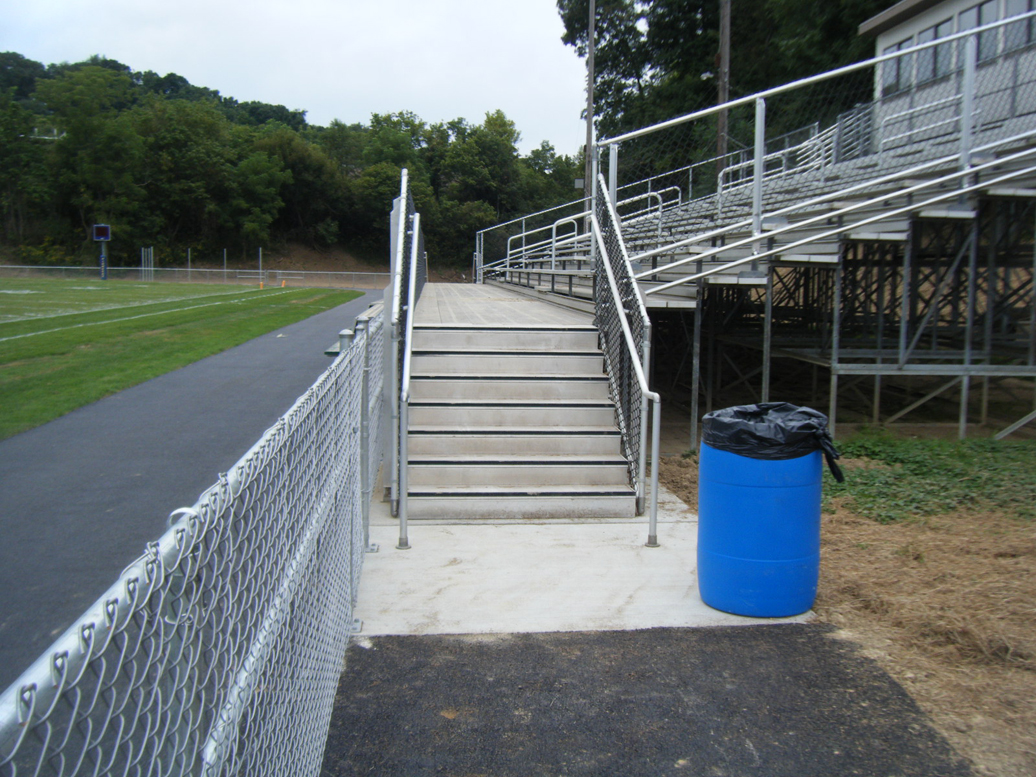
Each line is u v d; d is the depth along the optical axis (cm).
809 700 325
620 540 529
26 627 407
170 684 135
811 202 823
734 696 328
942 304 1130
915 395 1148
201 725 148
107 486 674
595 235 838
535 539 530
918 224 978
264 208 7362
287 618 224
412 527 556
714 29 3681
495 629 393
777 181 1327
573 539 531
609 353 698
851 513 575
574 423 654
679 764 282
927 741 294
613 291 678
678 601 429
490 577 461
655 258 892
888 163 1082
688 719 311
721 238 926
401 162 8281
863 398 1061
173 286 4712
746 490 399
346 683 338
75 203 6812
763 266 795
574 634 388
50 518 589
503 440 623
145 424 934
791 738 297
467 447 622
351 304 3375
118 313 2445
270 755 201
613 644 377
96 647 105
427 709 318
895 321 1312
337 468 342
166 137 7144
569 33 4209
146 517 591
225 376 1306
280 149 7569
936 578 443
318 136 9100
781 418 419
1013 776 273
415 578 459
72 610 428
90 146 6894
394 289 645
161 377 1295
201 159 7088
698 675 346
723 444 406
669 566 481
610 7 3962
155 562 123
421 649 371
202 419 962
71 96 6794
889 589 434
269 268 7412
